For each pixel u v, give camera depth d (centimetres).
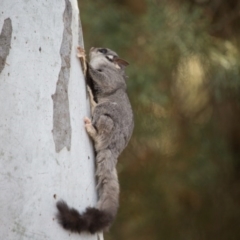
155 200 1684
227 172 1736
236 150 1786
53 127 653
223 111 1717
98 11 1508
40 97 646
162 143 1675
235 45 1619
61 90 668
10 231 620
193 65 1577
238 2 1638
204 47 1494
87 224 663
